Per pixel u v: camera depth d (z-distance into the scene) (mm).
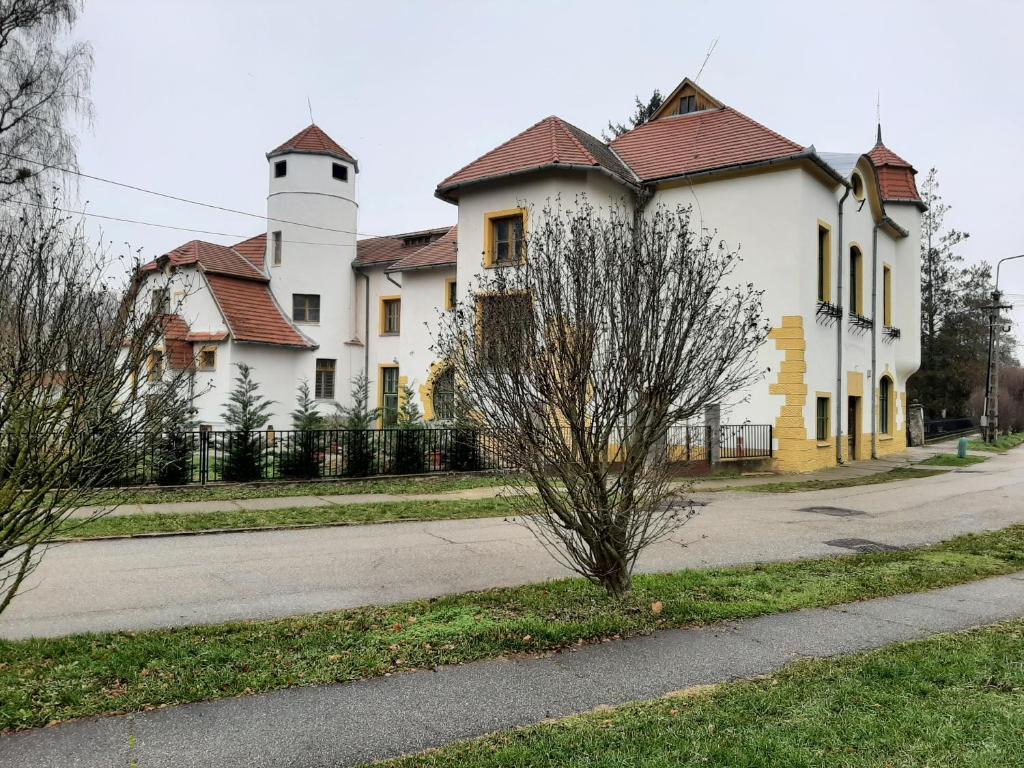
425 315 25984
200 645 5277
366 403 25000
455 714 4211
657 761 3551
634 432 6219
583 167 19219
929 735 3826
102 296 4980
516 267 6504
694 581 7348
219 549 8930
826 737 3801
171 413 5461
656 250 6281
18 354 4375
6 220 13211
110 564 8047
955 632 5816
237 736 3900
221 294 27672
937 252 48594
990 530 11070
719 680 4766
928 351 48031
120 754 3678
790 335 19219
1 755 3641
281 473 14570
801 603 6645
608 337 5988
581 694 4520
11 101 21094
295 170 29906
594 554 6445
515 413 5988
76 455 4383
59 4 21312
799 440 19172
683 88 23953
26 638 5449
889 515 12516
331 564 8219
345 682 4672
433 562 8375
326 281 30172
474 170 21188
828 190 21250
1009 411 51812
